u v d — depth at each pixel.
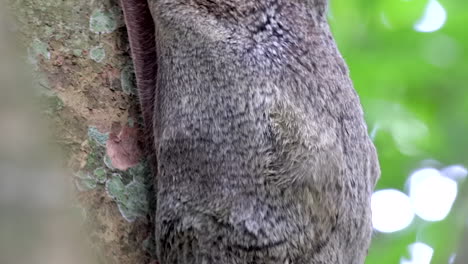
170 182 3.20
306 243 3.15
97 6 3.41
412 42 7.41
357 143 3.50
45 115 3.14
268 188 3.12
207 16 3.36
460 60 7.34
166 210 3.18
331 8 7.54
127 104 3.36
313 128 3.26
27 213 1.87
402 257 6.77
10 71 2.00
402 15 7.49
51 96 3.17
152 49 3.49
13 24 3.17
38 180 1.93
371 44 7.43
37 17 3.24
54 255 1.89
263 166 3.13
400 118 7.29
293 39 3.42
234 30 3.35
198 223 3.11
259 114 3.19
